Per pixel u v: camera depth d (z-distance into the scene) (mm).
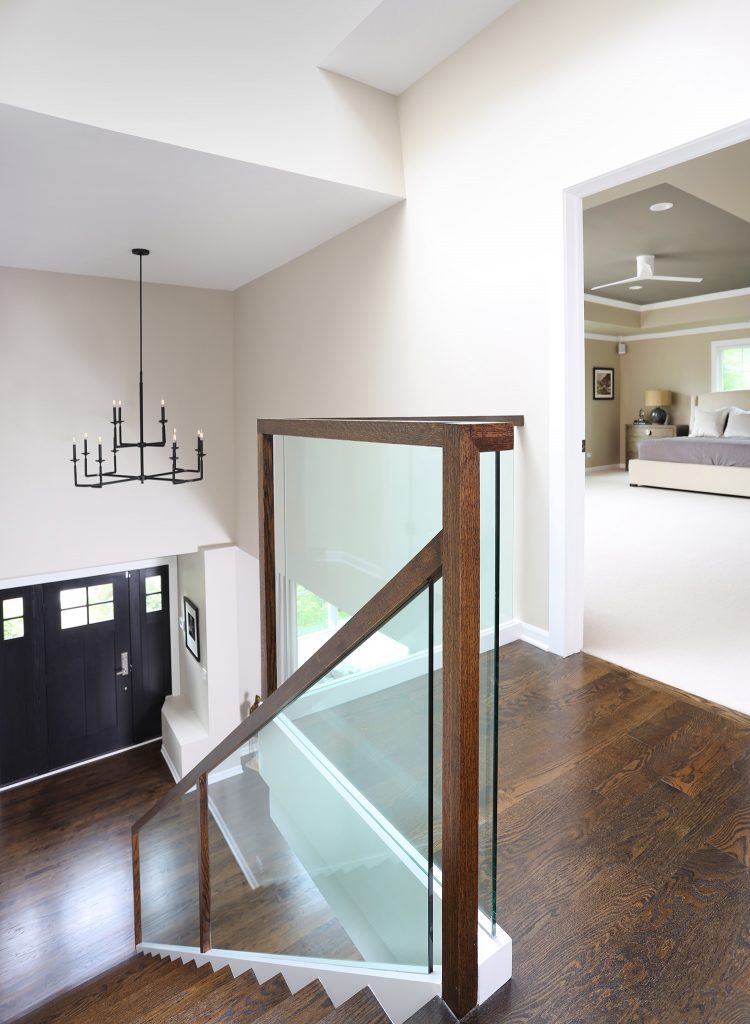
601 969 1036
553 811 1463
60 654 5555
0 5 2137
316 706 1169
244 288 5086
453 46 2672
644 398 9328
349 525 1606
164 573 6125
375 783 1021
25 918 3896
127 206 3229
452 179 2785
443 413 2953
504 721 1905
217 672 5512
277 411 4633
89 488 4852
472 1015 944
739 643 2482
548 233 2340
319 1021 1026
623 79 2049
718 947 1076
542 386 2412
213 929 1894
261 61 2617
